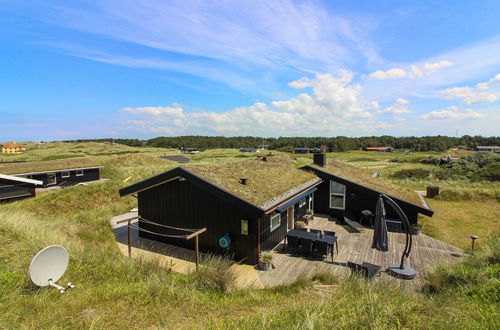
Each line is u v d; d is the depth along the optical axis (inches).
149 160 1679.4
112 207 587.5
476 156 1355.8
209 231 365.1
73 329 147.8
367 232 463.2
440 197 740.0
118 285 209.9
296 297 217.9
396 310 164.9
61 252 202.5
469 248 395.9
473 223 533.6
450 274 241.3
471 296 195.8
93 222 471.5
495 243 290.7
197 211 372.5
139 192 423.2
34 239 275.7
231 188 349.4
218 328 154.8
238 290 239.6
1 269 212.8
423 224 528.7
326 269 315.9
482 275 221.0
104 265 251.3
